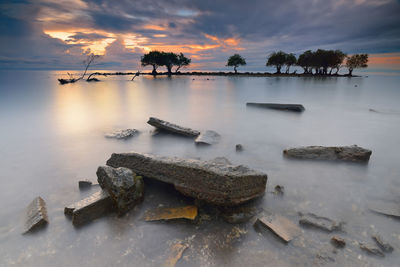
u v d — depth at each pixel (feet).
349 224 11.94
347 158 20.27
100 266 9.66
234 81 178.81
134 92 96.89
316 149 21.08
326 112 49.08
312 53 265.13
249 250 10.34
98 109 54.13
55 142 27.37
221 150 24.40
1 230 11.85
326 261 9.64
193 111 51.34
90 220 12.37
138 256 10.12
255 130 33.73
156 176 15.19
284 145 26.27
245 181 13.14
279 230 11.28
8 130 33.06
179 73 344.28
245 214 12.64
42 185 16.63
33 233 11.56
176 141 27.73
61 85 139.54
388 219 12.31
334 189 15.66
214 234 11.32
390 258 9.76
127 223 12.28
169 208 13.32
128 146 25.94
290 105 50.98
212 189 12.90
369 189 15.62
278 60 277.85
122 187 13.07
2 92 95.91
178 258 9.91
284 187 15.94
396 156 22.09
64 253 10.39
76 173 18.69
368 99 72.18
